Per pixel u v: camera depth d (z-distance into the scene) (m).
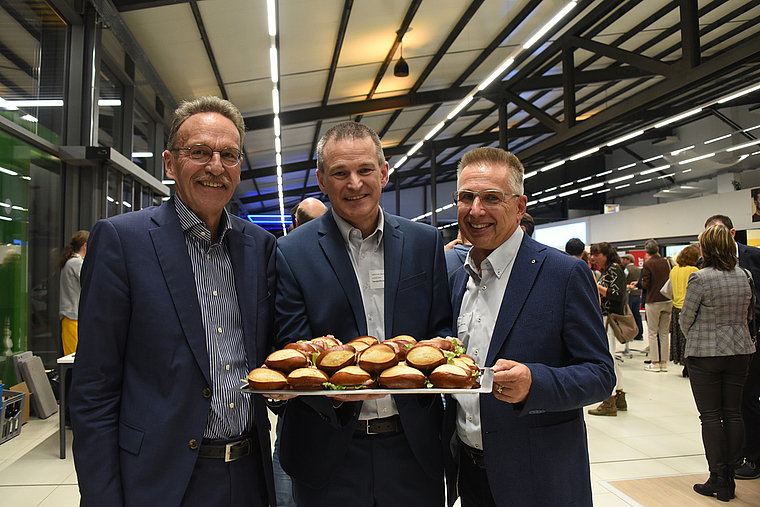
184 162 1.25
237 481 1.22
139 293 1.18
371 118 12.73
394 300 1.39
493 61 9.46
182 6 5.32
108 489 1.10
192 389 1.18
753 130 9.06
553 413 1.25
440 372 1.04
